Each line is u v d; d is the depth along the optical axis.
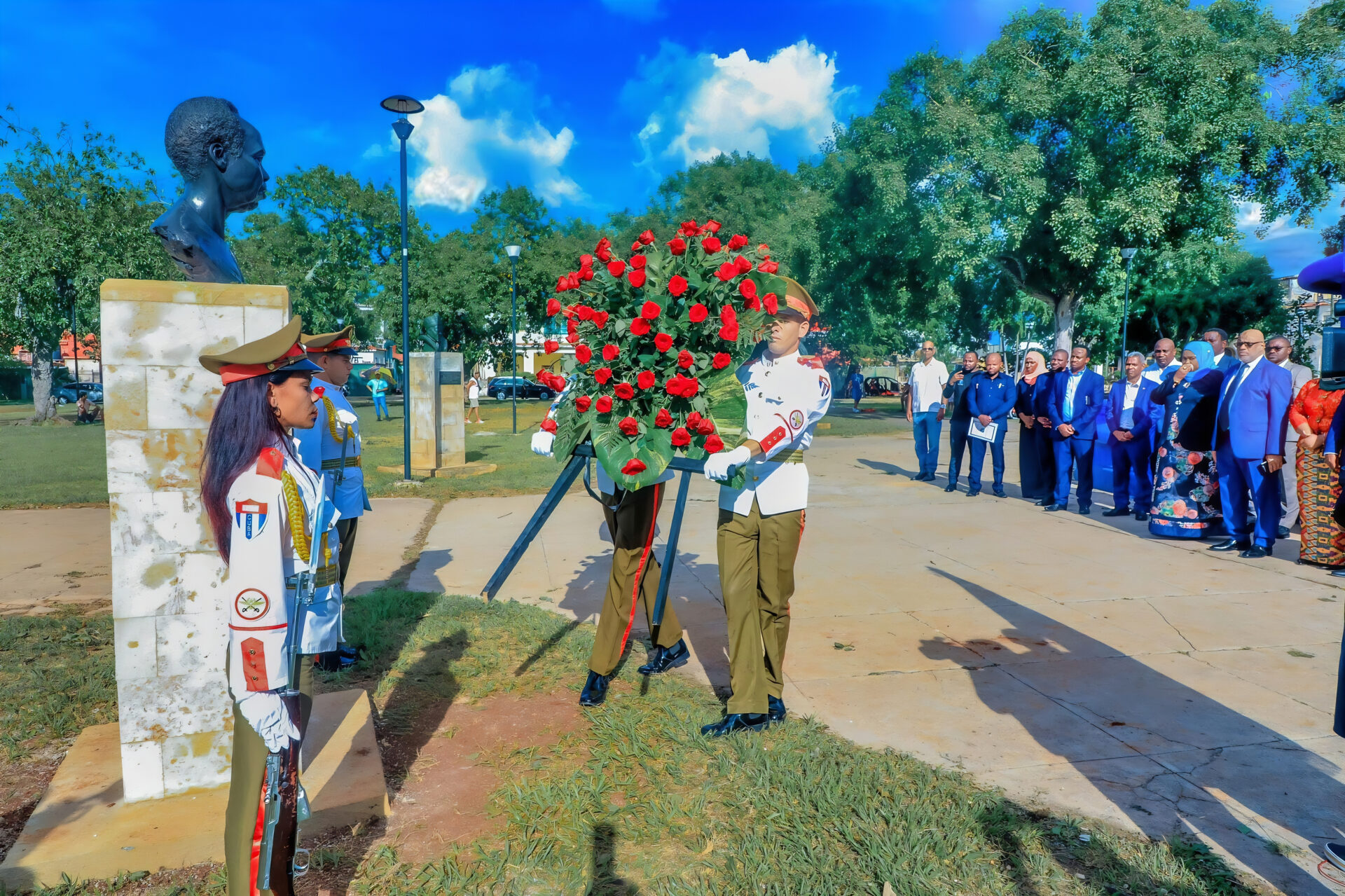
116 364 2.54
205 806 2.69
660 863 2.49
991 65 23.94
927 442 10.70
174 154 2.89
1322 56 22.16
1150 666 4.07
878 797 2.83
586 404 3.10
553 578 5.89
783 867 2.44
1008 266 25.94
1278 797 2.85
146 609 2.66
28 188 21.88
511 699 3.72
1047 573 5.91
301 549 1.89
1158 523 7.12
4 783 3.04
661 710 3.58
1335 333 2.94
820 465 12.47
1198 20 20.94
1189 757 3.14
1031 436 9.20
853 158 26.80
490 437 18.28
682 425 2.96
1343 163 21.50
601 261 3.13
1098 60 21.45
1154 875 2.39
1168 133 21.59
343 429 4.30
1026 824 2.65
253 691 1.79
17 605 5.31
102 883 2.43
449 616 4.88
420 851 2.57
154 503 2.63
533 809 2.77
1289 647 4.34
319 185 35.88
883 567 6.12
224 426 1.84
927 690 3.80
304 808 2.21
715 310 3.01
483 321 36.16
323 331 36.53
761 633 3.42
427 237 38.50
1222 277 28.38
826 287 29.22
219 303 2.62
